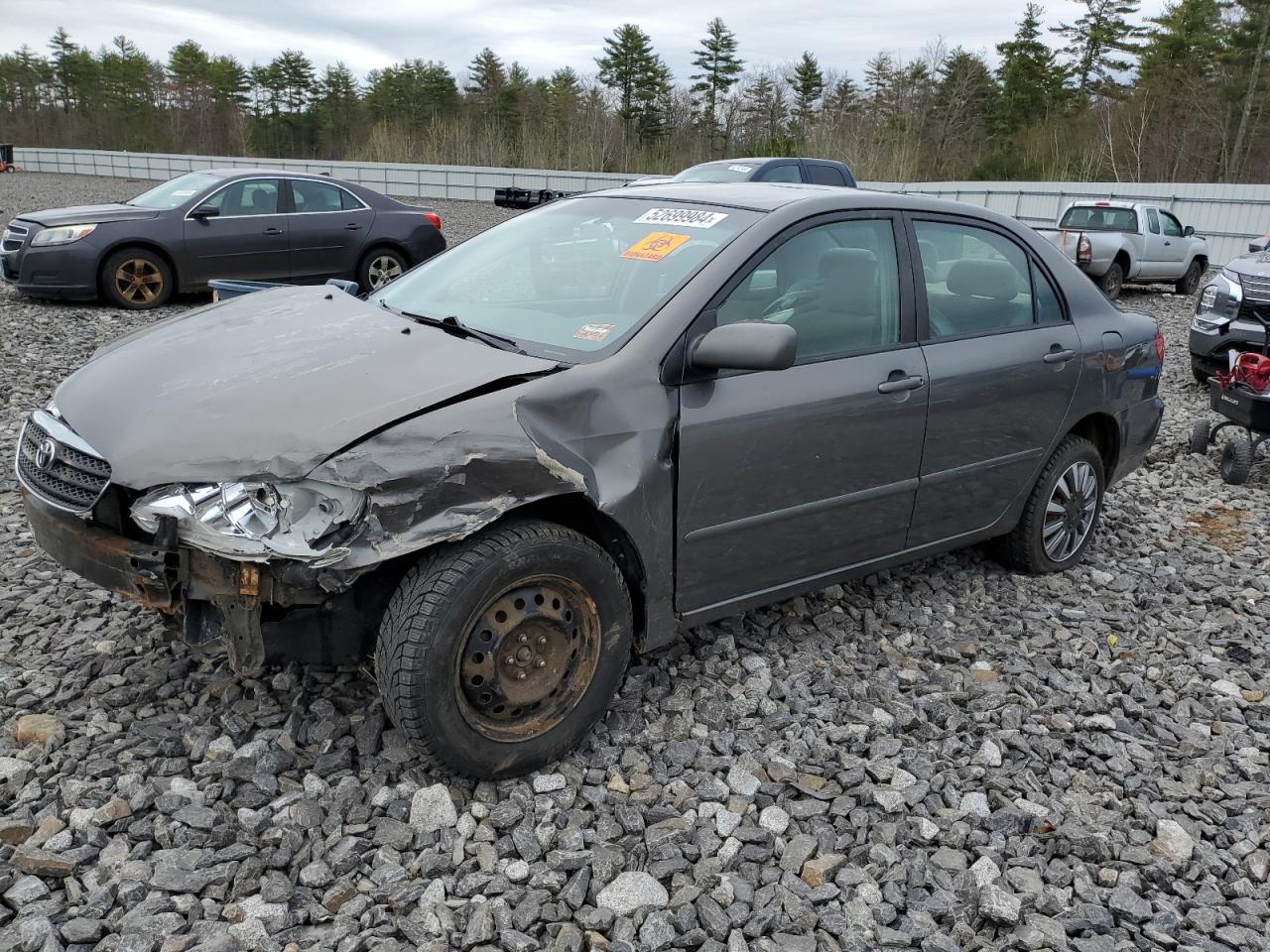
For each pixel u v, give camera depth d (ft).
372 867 8.39
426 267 13.23
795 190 12.42
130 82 234.17
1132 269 53.78
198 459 8.34
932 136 178.19
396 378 9.22
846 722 11.13
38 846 8.28
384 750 9.78
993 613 14.11
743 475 10.54
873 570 12.75
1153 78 182.50
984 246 13.55
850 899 8.45
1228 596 15.15
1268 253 28.78
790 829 9.30
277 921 7.70
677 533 10.21
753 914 8.12
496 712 9.29
